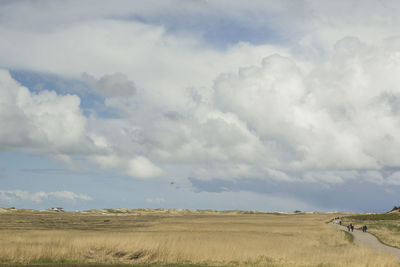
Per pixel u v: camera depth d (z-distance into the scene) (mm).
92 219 145875
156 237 46750
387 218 152000
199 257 33469
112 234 54469
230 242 43594
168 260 32438
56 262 30281
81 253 33375
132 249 34125
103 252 33938
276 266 30500
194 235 56719
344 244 51750
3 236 48000
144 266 29953
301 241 52375
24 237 46719
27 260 30406
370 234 72500
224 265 30750
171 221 133250
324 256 35062
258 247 40250
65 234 53406
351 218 160375
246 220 146125
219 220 145625
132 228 88312
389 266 30672
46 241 40500
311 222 131250
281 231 80188
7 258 30656
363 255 33344
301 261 32312
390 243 53594
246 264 31219
